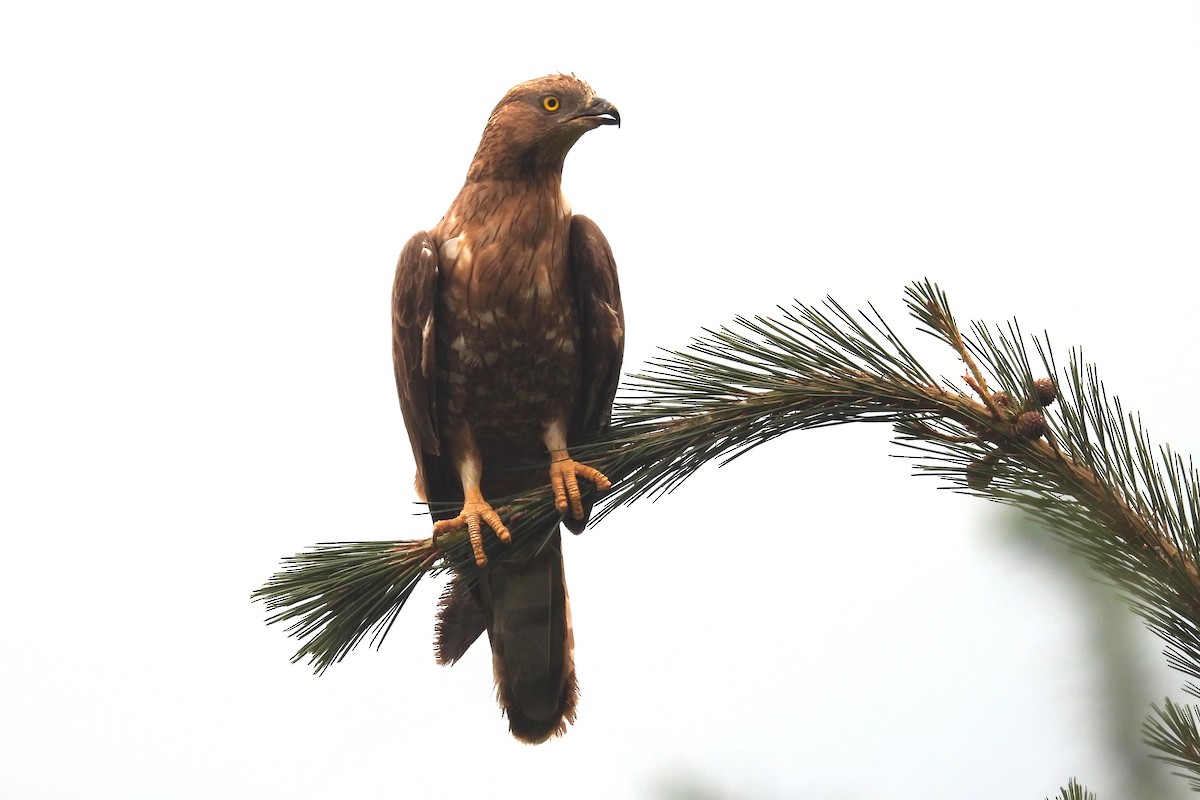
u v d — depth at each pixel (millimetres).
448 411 9539
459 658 9430
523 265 9078
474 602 9547
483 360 9273
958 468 5863
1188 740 4512
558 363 9391
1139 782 4570
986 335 5977
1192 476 5094
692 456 6941
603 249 9312
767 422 6688
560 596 9859
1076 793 4625
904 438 6289
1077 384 5531
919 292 6227
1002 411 5824
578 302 9383
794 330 6609
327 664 7562
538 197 9164
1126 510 5215
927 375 6250
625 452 7309
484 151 9258
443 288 9195
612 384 9492
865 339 6426
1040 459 5602
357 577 7516
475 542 7977
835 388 6395
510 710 9992
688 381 6918
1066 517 5207
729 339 6746
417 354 9094
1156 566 5035
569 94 9031
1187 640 4836
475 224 9180
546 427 9656
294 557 7641
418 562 7672
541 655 9914
